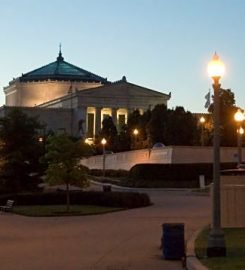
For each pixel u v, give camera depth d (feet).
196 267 40.75
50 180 112.16
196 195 152.05
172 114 265.75
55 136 114.52
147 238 65.10
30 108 482.28
